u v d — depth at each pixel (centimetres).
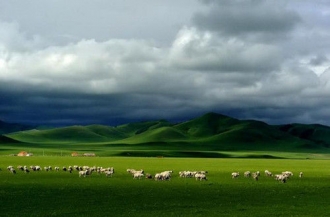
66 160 16738
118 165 12744
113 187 5634
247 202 4406
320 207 4122
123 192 5097
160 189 5459
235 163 16138
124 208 3941
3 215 3550
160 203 4269
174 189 5478
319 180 7444
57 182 6291
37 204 4103
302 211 3884
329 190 5681
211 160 19762
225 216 3616
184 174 7556
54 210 3794
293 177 8162
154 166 12294
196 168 11350
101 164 13362
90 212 3716
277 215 3681
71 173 8275
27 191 5100
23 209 3825
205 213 3738
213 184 6241
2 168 9888
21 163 13288
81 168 9412
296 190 5600
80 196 4688
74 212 3706
